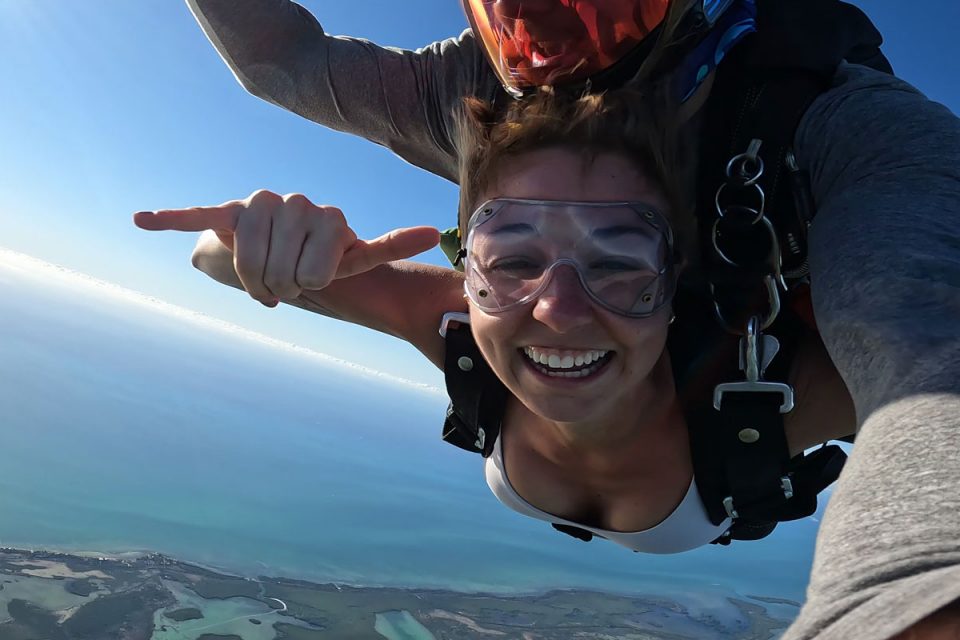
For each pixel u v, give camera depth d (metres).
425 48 0.68
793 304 0.48
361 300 0.62
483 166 0.45
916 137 0.37
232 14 0.67
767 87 0.47
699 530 0.56
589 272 0.42
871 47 0.51
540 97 0.45
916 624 0.17
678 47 0.45
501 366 0.46
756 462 0.49
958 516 0.19
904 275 0.29
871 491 0.22
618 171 0.43
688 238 0.47
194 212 0.41
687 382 0.50
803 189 0.44
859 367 0.28
